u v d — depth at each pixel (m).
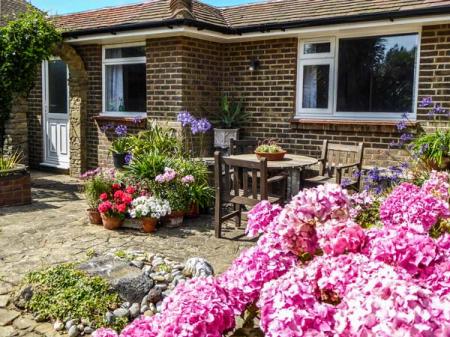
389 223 2.33
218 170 5.79
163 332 1.51
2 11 11.34
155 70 8.45
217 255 5.14
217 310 1.54
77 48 9.81
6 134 10.42
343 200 1.90
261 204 2.27
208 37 8.22
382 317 1.19
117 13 9.40
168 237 5.81
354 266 1.51
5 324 3.50
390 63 7.25
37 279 3.93
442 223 2.48
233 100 8.80
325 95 7.89
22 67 8.92
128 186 6.44
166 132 8.12
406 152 6.98
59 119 10.86
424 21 6.45
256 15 8.55
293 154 7.90
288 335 1.31
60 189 8.99
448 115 6.47
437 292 1.43
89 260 4.32
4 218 6.66
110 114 9.55
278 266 1.75
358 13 7.00
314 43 7.89
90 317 3.49
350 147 7.02
